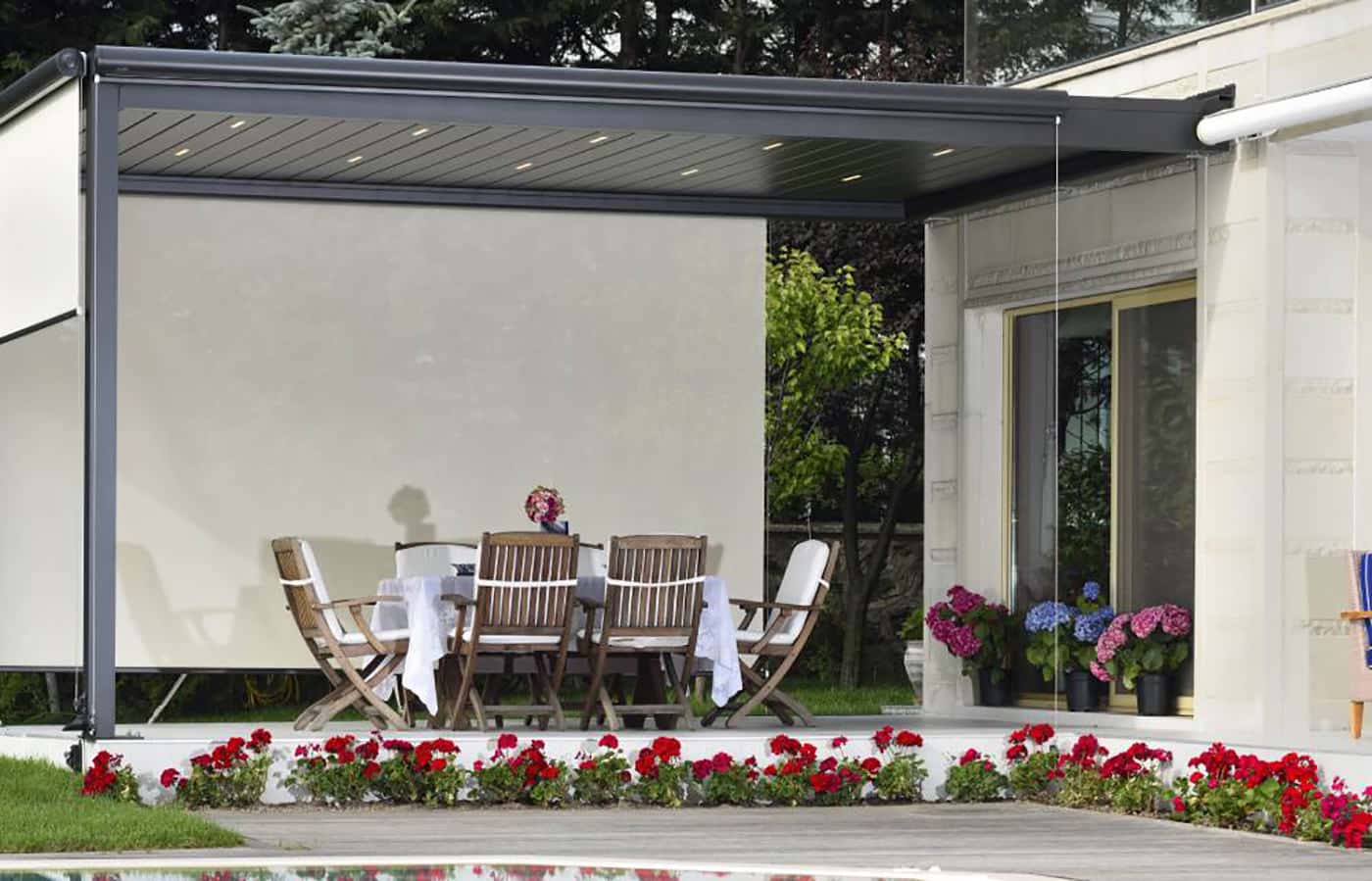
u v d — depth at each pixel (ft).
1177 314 39.50
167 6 64.49
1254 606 36.81
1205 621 38.06
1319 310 35.76
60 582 43.45
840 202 46.34
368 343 47.03
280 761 32.14
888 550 69.36
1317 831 29.07
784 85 35.35
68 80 32.73
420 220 47.37
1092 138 37.22
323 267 46.85
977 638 43.39
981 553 44.37
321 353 46.78
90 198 32.22
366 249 47.09
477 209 47.67
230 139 39.45
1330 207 35.50
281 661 46.24
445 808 32.01
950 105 36.35
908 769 34.40
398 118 33.88
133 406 45.73
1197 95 38.09
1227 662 37.45
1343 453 35.12
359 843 26.78
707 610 36.81
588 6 70.18
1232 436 37.45
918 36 69.46
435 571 42.16
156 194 44.01
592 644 36.76
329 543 46.60
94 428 32.01
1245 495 37.09
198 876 16.49
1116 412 41.09
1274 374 36.40
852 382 63.16
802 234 67.31
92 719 32.07
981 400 44.57
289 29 54.49
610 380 48.32
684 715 36.40
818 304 61.52
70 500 43.73
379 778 32.14
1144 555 40.22
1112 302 41.22
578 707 48.49
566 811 31.96
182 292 46.09
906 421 70.44
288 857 18.21
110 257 32.14
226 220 46.34
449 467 47.34
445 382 47.42
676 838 28.32
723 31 72.79
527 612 35.22
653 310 48.62
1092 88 40.96
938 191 44.98
